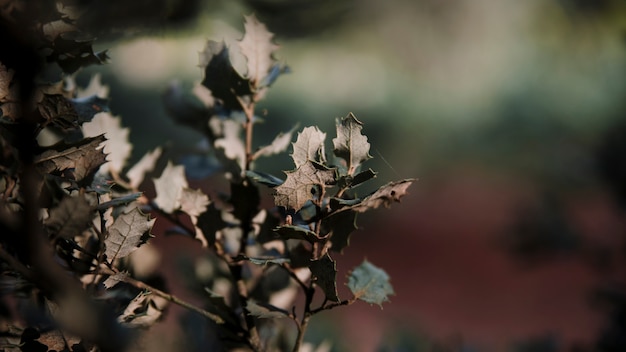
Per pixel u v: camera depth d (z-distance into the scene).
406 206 6.30
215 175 0.63
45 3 0.49
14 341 0.50
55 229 0.46
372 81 5.35
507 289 5.06
